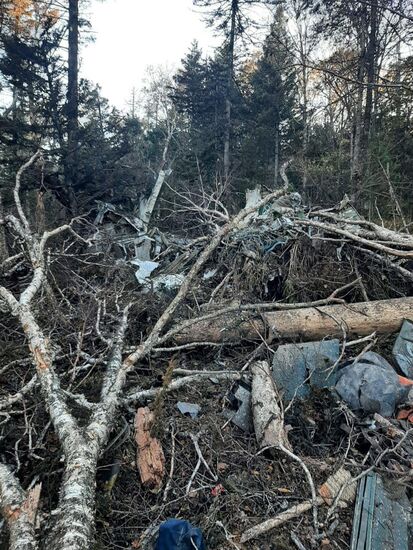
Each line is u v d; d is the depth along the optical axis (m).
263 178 17.11
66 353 4.21
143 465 2.89
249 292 5.27
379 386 3.45
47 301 5.01
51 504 2.57
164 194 12.45
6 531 2.29
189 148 19.00
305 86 15.24
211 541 2.41
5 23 12.55
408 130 11.96
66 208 10.77
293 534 2.50
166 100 26.55
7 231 7.54
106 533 2.48
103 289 5.36
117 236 8.39
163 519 2.58
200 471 2.98
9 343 4.21
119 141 11.85
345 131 14.86
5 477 2.35
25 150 11.02
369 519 2.57
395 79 9.92
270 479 2.92
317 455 3.15
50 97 10.68
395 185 10.71
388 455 3.05
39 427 3.25
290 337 4.37
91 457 2.47
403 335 4.14
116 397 3.21
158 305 5.04
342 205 6.40
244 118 17.64
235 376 3.79
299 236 5.44
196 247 6.64
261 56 19.52
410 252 4.82
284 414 3.42
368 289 5.08
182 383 3.59
